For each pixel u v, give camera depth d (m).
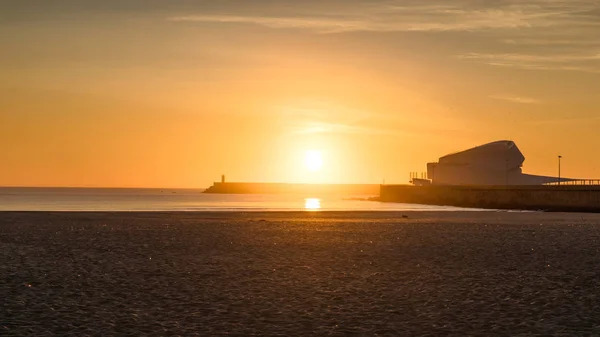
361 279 32.84
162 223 75.19
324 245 49.47
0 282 30.86
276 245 49.22
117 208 128.62
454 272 35.38
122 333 21.73
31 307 25.47
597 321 23.66
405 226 72.62
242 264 38.06
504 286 30.92
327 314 24.83
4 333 21.52
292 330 22.38
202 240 52.88
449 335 21.77
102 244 49.03
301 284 31.28
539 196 145.25
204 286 30.55
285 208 135.75
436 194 177.38
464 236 58.69
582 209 136.25
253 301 27.12
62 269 35.34
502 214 110.00
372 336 21.66
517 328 22.66
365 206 155.00
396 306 26.31
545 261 40.22
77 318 23.77
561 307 26.09
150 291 29.14
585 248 48.06
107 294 28.30
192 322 23.38
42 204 154.25
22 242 50.25
